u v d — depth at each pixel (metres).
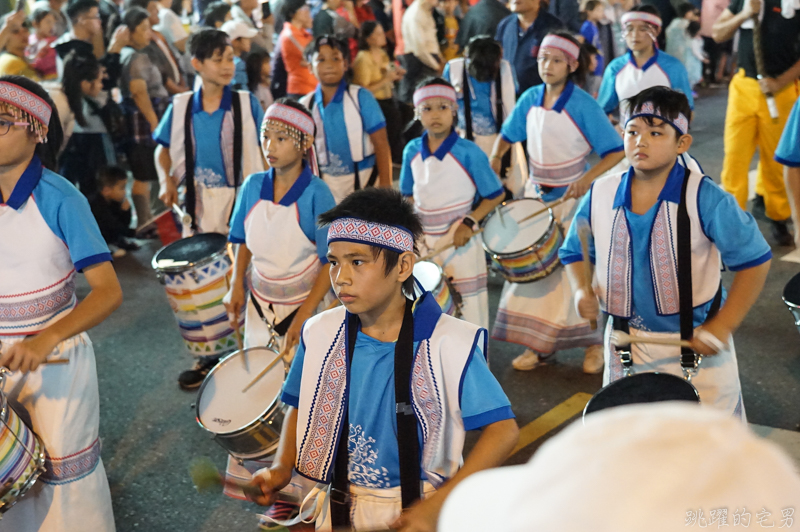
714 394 2.50
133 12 6.44
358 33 7.68
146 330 4.98
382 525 1.87
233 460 2.91
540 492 0.61
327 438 1.89
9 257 2.41
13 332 2.46
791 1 5.03
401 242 1.77
